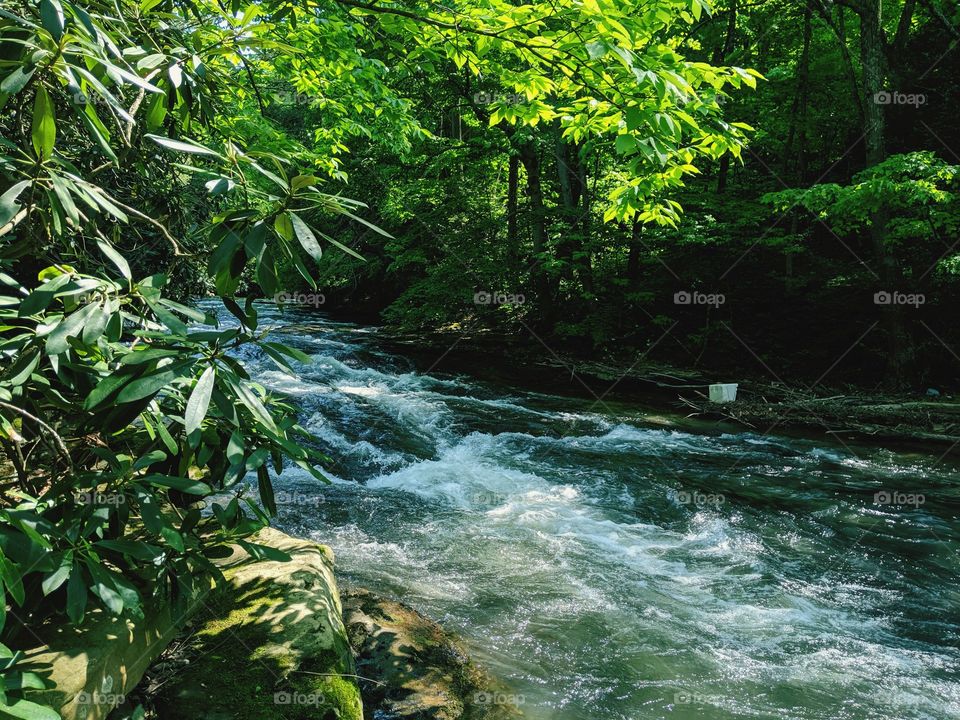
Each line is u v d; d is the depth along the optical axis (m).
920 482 6.14
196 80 2.00
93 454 1.79
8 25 1.42
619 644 3.08
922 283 10.32
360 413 7.71
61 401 1.72
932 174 8.28
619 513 5.06
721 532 4.76
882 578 4.11
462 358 12.45
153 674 1.92
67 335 1.37
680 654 3.05
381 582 3.48
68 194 1.41
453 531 4.39
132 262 3.15
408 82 11.83
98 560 1.53
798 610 3.62
